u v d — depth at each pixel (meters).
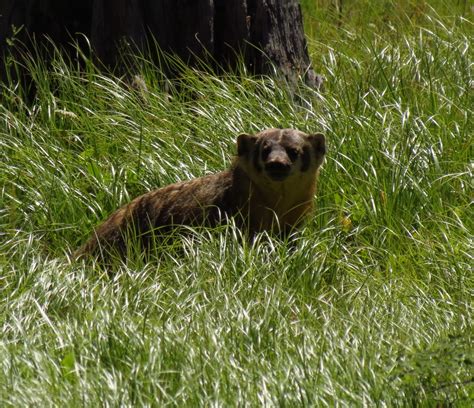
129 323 9.23
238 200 11.96
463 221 12.17
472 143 13.37
